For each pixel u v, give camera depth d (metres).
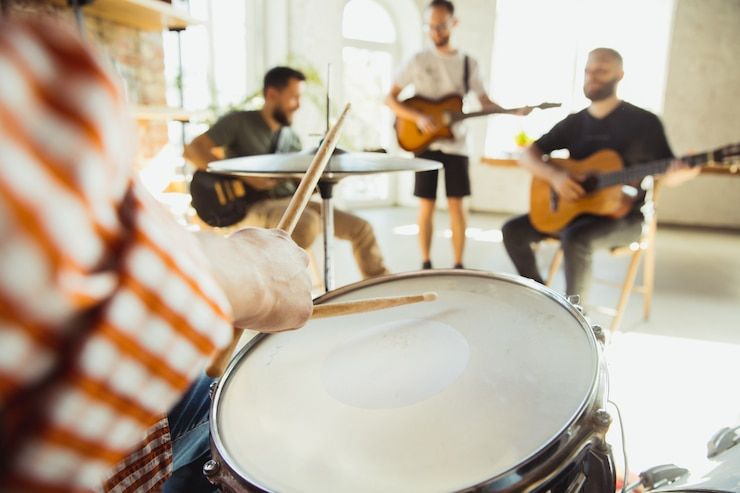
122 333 0.16
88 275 0.15
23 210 0.13
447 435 0.48
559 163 2.06
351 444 0.48
